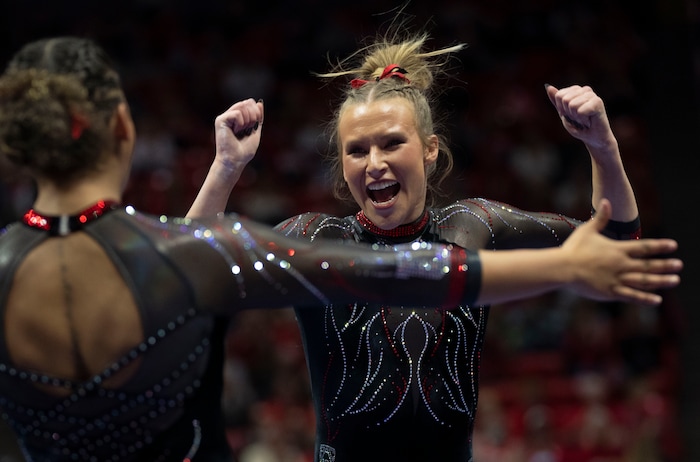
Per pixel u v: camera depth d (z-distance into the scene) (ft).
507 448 43.52
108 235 9.61
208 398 9.98
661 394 51.03
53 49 9.88
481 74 68.13
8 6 68.39
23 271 9.54
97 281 9.48
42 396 9.48
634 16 74.95
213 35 69.10
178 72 66.23
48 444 9.70
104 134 9.71
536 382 49.24
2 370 9.55
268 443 41.81
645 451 44.75
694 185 65.00
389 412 13.43
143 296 9.48
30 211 9.89
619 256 9.27
